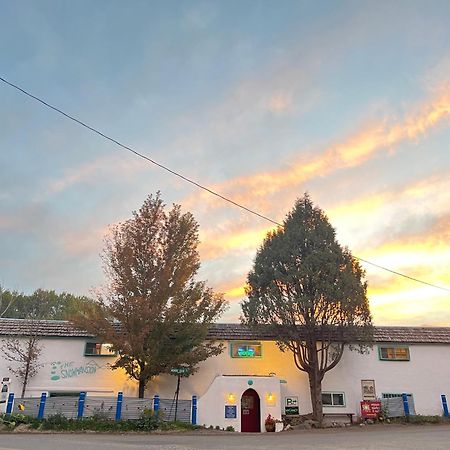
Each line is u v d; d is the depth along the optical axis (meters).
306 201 26.72
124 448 12.68
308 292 23.83
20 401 19.44
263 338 25.88
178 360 22.27
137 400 19.83
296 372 25.45
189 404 21.03
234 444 13.99
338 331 24.12
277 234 25.80
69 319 22.50
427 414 25.25
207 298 23.75
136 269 23.16
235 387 22.33
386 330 27.55
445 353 26.73
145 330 21.36
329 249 24.28
